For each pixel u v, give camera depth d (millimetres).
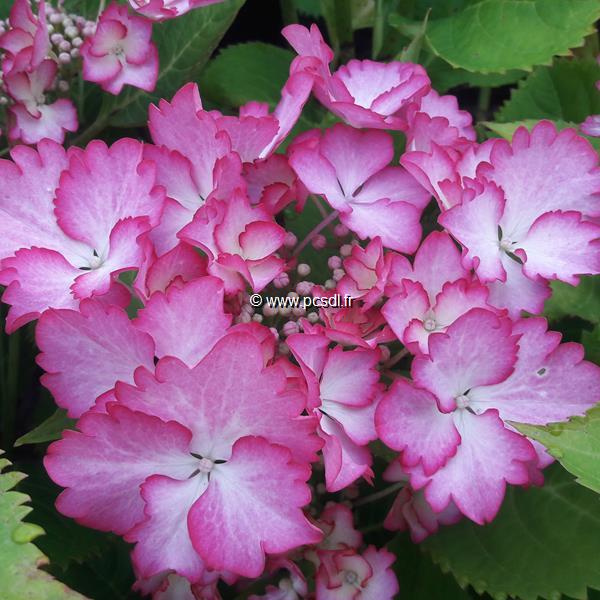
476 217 348
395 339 347
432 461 329
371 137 359
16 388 418
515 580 364
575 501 372
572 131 355
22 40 415
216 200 333
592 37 520
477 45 481
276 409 312
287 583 360
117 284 335
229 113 513
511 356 330
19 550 307
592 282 415
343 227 363
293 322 342
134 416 311
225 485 318
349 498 380
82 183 344
